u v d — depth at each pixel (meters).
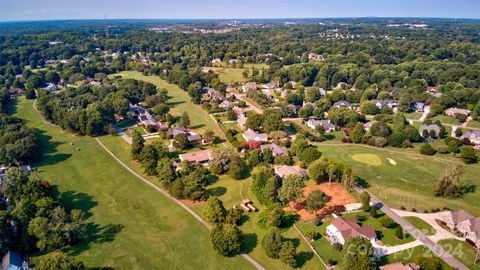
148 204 107.12
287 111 194.88
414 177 122.38
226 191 114.50
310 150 127.94
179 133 152.00
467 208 102.12
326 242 87.69
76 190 115.31
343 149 149.62
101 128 169.38
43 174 126.81
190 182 108.75
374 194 110.44
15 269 77.44
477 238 83.81
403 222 95.00
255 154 131.50
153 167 125.00
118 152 147.50
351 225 88.88
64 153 146.38
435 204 104.38
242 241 87.00
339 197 108.38
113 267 80.19
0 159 129.62
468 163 133.38
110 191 114.88
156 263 81.69
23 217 88.25
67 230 86.31
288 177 103.81
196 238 90.88
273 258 82.88
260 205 106.19
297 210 102.06
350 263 73.38
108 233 92.69
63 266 69.06
